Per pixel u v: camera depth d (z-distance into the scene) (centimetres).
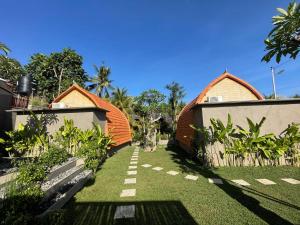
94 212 450
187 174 776
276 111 930
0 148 1009
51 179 596
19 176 412
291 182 635
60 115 1076
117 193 571
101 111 1236
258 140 867
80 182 627
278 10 257
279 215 411
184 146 1605
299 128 909
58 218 316
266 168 830
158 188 607
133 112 3133
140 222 402
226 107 945
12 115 1144
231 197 519
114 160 1148
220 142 925
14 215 297
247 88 1165
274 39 265
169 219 411
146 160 1138
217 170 826
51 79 3406
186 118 1427
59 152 693
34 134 1027
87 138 1002
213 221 395
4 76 2586
